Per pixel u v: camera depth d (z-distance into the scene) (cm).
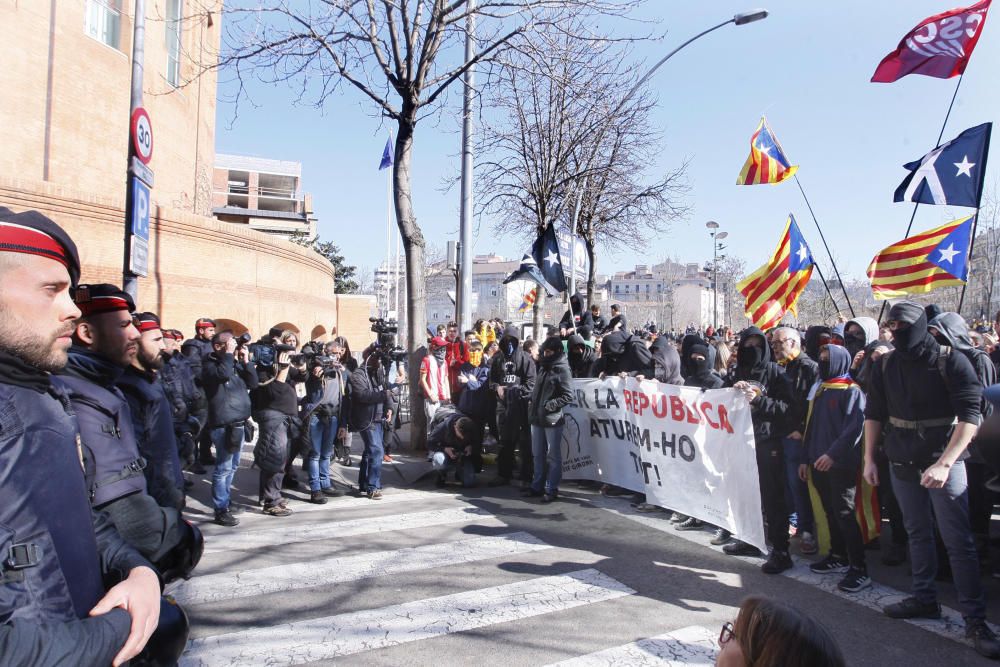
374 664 358
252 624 407
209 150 2062
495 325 1839
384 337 751
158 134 1658
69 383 223
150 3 1586
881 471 545
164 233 1236
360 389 727
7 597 127
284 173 6644
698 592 465
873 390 444
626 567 515
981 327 924
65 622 135
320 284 1972
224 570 503
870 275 845
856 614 431
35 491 135
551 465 731
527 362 837
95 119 1430
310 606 435
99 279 1096
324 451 729
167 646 196
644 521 650
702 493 599
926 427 409
